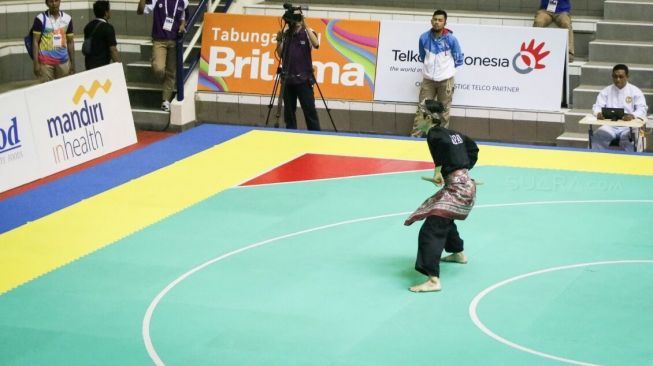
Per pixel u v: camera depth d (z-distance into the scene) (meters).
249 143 18.00
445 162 11.34
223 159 16.98
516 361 9.48
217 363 9.49
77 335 10.15
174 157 17.14
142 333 10.20
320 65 20.22
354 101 20.03
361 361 9.52
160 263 12.21
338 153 17.34
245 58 20.67
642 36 20.22
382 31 19.91
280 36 18.81
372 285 11.46
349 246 12.77
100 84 17.64
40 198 14.88
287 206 14.41
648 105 18.89
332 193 15.01
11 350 9.80
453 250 12.00
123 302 11.01
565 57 19.11
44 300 11.06
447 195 11.23
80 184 15.59
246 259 12.32
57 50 19.69
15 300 11.05
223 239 13.06
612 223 13.60
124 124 18.25
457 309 10.77
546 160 16.78
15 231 13.41
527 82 19.25
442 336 10.07
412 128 19.78
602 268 11.97
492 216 13.89
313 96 19.12
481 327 10.29
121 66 18.23
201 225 13.64
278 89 20.41
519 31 19.22
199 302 10.99
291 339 10.02
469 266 12.05
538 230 13.32
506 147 17.61
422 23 19.72
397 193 14.97
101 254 12.54
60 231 13.42
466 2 22.23
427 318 10.52
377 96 19.95
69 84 16.88
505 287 11.38
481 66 19.41
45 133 16.31
